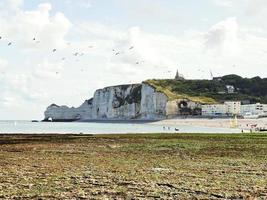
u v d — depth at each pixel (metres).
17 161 36.44
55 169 30.19
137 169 30.34
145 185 22.70
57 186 22.33
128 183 23.39
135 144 61.50
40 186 22.31
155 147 55.12
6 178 25.25
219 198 19.25
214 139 75.12
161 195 19.86
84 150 50.59
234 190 21.23
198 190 21.16
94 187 22.03
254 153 45.41
